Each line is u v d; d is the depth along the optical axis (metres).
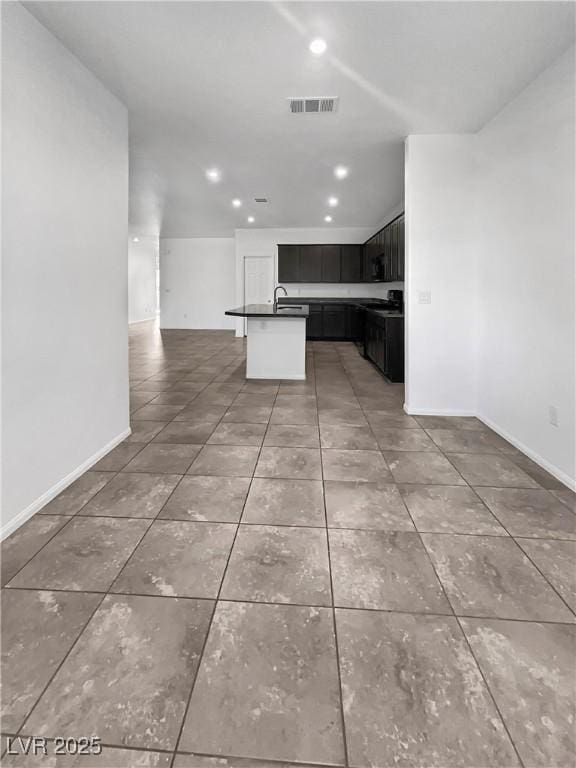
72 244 2.45
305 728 1.13
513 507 2.29
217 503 2.31
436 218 3.75
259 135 3.75
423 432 3.51
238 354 7.59
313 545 1.94
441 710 1.18
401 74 2.68
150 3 2.00
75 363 2.53
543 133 2.70
